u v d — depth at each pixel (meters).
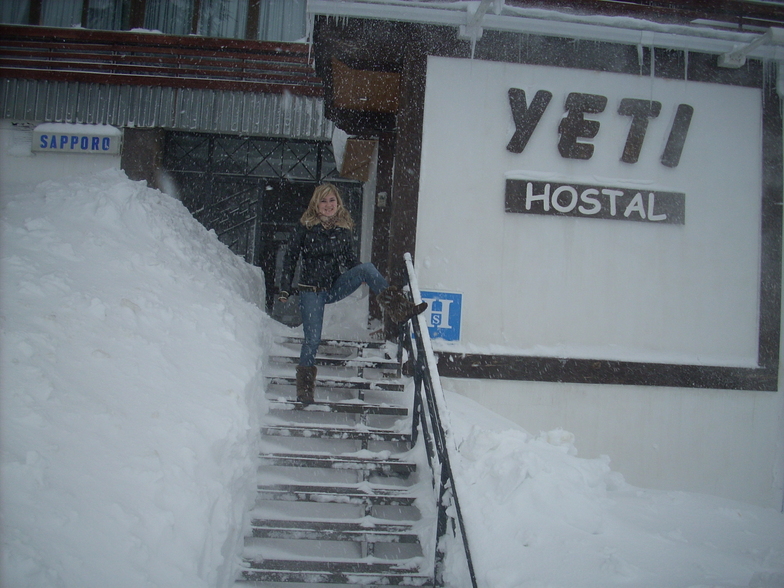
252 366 4.34
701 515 3.74
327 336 6.41
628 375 5.51
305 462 3.97
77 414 2.96
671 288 5.69
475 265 5.53
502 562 3.00
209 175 8.63
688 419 5.60
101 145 8.28
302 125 8.44
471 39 5.54
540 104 5.57
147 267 4.61
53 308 3.58
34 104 8.29
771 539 3.50
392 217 5.54
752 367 5.64
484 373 5.38
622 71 5.72
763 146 5.82
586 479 3.72
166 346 3.90
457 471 3.32
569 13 5.48
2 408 2.75
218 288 5.26
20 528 2.32
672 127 5.69
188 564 2.71
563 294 5.59
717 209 5.77
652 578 2.84
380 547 3.72
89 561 2.41
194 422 3.39
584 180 5.64
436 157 5.55
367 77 6.22
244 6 8.58
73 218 4.75
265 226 8.73
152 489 2.85
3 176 8.37
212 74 8.36
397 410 4.56
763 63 5.86
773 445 5.65
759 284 5.75
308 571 3.36
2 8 8.42
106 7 8.56
